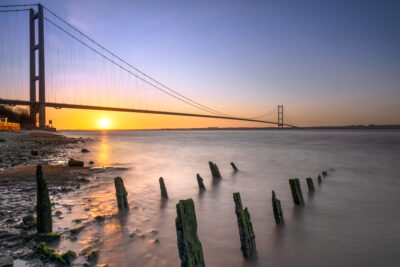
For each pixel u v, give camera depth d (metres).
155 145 33.75
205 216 5.72
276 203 5.39
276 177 10.75
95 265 3.36
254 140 49.00
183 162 15.66
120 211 5.61
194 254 3.02
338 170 12.72
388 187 8.88
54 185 7.81
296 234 4.87
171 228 4.74
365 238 4.73
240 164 14.98
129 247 3.92
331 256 4.07
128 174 10.77
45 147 23.81
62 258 3.31
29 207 5.50
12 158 13.62
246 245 3.89
